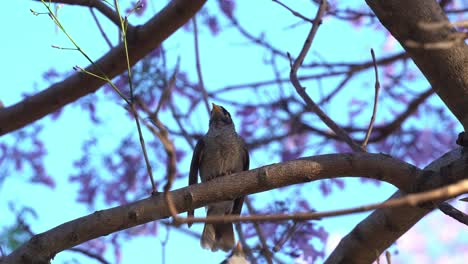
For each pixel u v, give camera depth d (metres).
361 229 8.52
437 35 6.62
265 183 7.20
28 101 10.41
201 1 9.66
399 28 6.71
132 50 10.16
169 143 5.05
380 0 6.70
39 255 7.09
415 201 4.40
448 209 7.12
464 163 6.90
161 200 7.10
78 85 10.35
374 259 8.62
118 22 10.32
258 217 4.82
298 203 12.32
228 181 7.21
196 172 12.77
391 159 7.22
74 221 7.16
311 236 11.32
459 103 6.87
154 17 9.95
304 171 7.20
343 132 8.16
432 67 6.77
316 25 9.61
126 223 7.11
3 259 7.08
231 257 6.99
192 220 4.89
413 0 6.62
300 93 8.63
